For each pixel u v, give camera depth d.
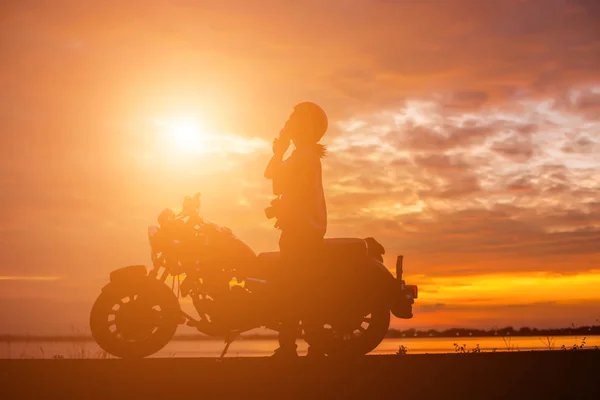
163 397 5.23
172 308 6.86
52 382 5.30
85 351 6.88
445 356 5.75
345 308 6.87
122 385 5.31
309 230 6.83
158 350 6.86
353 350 6.88
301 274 6.83
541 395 4.95
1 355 6.72
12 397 5.16
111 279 6.91
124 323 6.81
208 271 6.89
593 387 5.07
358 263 6.96
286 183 6.89
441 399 4.96
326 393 5.20
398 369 5.37
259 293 6.80
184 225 6.99
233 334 6.87
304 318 6.82
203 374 5.38
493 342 7.29
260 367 5.43
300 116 7.00
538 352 5.92
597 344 6.61
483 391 5.04
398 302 7.01
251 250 7.02
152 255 7.04
